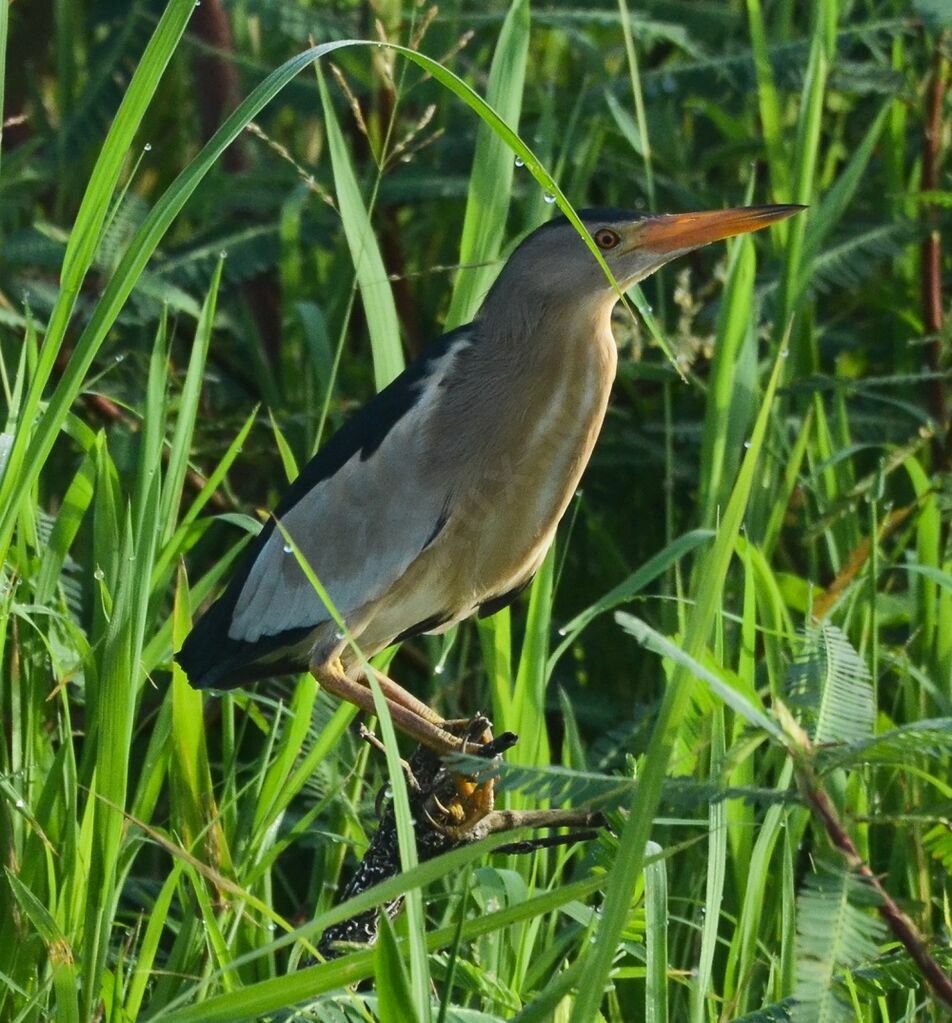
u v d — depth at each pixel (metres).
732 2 10.73
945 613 6.74
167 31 4.64
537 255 6.65
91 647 5.72
